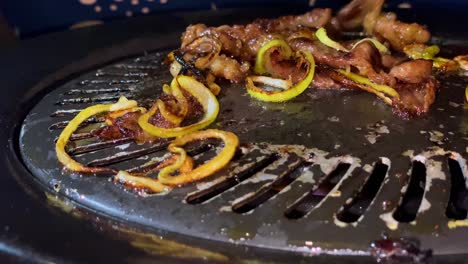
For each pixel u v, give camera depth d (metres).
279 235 0.41
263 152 0.47
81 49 0.62
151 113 0.49
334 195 0.43
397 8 0.69
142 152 0.47
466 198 0.44
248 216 0.42
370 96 0.52
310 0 0.74
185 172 0.44
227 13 0.70
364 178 0.44
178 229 0.42
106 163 0.46
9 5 0.76
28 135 0.50
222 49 0.56
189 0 0.76
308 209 0.43
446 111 0.50
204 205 0.43
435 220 0.42
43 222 0.42
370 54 0.53
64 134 0.48
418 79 0.52
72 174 0.45
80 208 0.43
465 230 0.41
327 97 0.52
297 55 0.55
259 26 0.57
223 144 0.47
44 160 0.47
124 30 0.66
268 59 0.55
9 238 0.41
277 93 0.52
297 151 0.47
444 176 0.44
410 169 0.45
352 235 0.41
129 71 0.59
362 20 0.61
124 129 0.49
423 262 0.40
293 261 0.40
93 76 0.58
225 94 0.53
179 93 0.50
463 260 0.40
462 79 0.55
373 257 0.40
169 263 0.39
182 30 0.66
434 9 0.69
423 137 0.48
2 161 0.47
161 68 0.59
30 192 0.45
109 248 0.40
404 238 0.41
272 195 0.44
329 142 0.47
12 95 0.55
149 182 0.44
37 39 0.64
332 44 0.56
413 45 0.58
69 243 0.41
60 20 0.78
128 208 0.43
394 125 0.49
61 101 0.54
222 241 0.41
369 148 0.47
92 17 0.78
